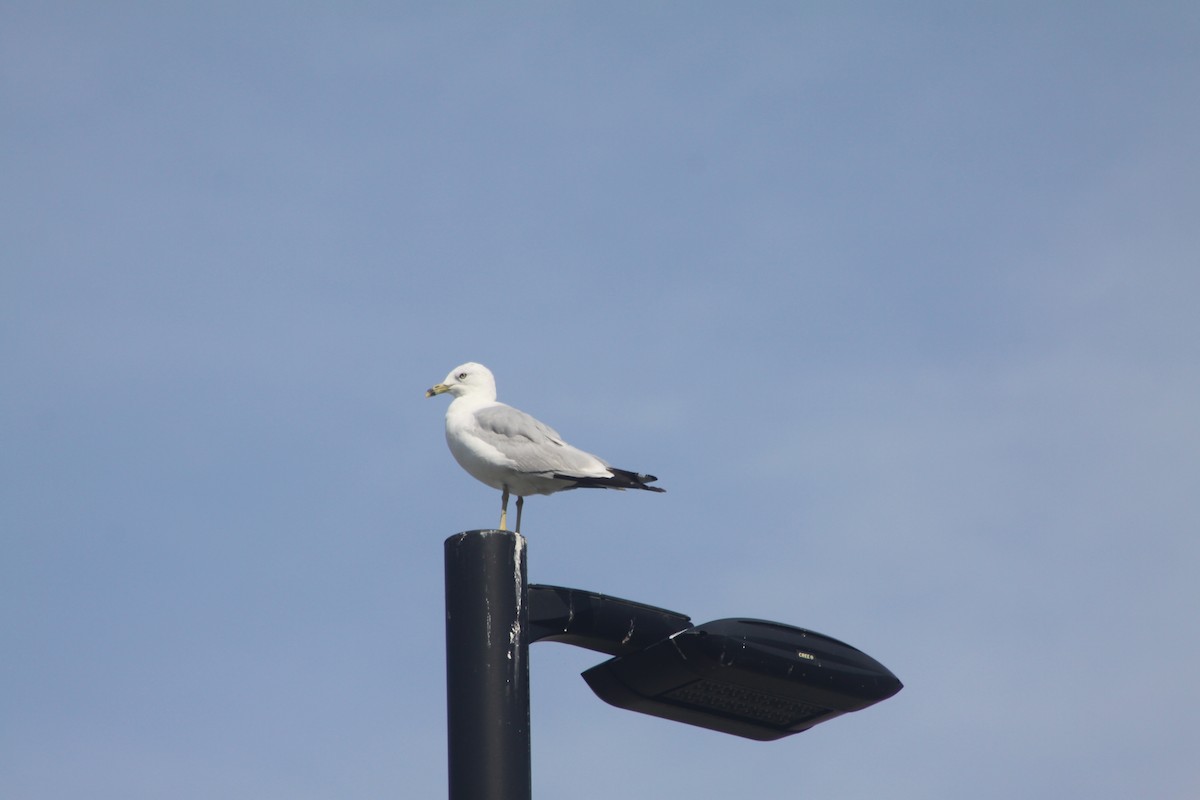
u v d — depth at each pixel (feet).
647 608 43.78
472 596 35.99
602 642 43.19
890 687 45.06
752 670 42.73
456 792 34.63
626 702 44.98
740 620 43.39
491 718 34.91
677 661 42.50
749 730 46.96
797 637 43.88
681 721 46.19
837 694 44.19
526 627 36.27
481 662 35.40
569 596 42.50
